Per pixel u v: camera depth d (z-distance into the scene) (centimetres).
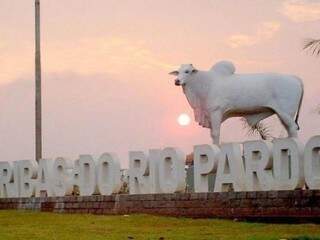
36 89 3591
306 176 2223
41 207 2961
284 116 2595
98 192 2802
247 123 2764
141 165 2641
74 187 2916
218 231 2045
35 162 3069
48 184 2962
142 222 2317
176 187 2527
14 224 2331
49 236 1981
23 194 3084
